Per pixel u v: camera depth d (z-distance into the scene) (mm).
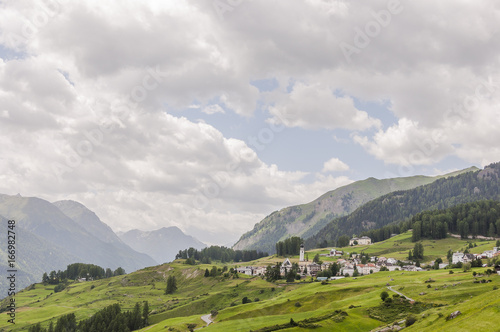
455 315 95562
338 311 138625
